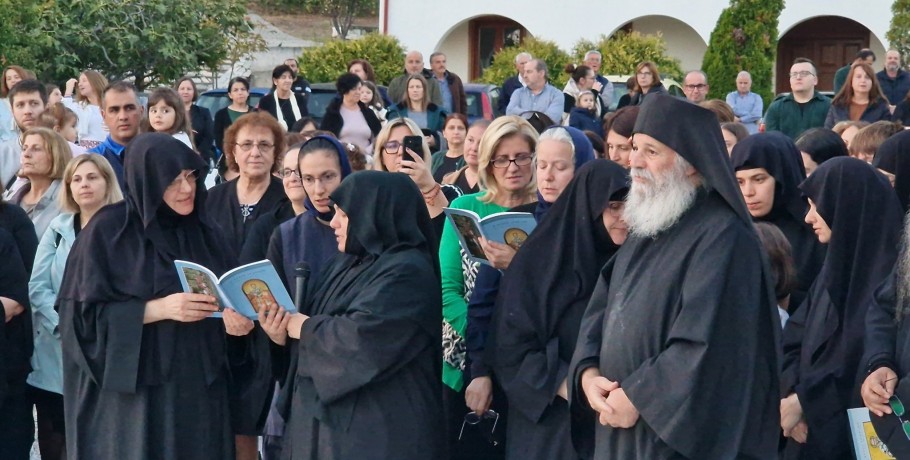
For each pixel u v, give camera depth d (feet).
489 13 80.89
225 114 44.04
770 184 18.93
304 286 16.37
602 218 15.79
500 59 73.97
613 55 73.26
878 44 77.00
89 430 17.07
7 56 56.24
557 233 16.02
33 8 59.26
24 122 31.58
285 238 18.01
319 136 18.22
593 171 15.85
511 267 16.19
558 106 48.80
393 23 83.05
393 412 15.28
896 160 18.99
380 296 15.12
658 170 13.94
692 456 13.25
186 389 16.90
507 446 16.30
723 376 13.28
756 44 69.36
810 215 16.81
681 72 73.72
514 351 15.89
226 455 17.35
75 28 61.82
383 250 15.56
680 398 13.20
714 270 13.41
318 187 17.83
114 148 26.23
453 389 17.83
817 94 39.42
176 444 16.79
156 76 65.87
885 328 15.39
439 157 29.91
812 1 73.61
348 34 122.11
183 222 17.34
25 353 19.54
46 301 20.33
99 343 16.67
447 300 17.94
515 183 18.51
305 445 15.48
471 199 18.78
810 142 22.18
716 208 13.89
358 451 15.15
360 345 14.98
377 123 40.42
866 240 16.24
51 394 20.66
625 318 14.07
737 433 13.29
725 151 13.89
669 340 13.47
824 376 16.06
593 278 15.81
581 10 78.74
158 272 16.80
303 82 45.60
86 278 16.76
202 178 17.38
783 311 17.44
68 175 20.51
